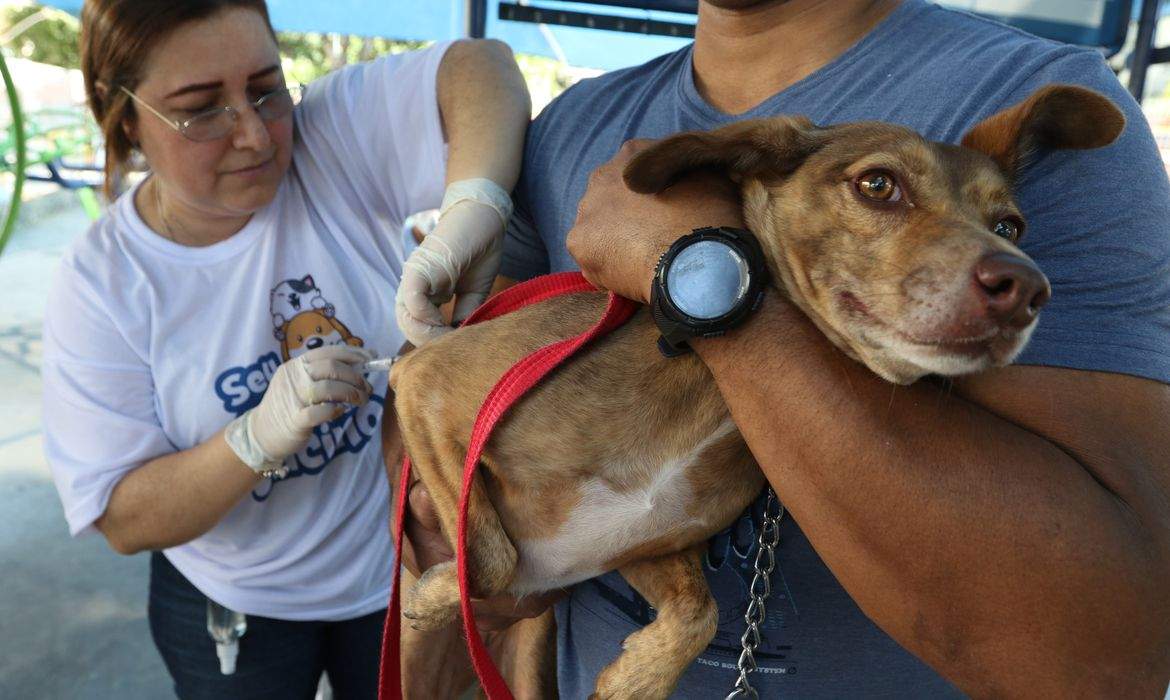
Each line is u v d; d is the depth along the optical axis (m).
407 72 0.87
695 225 0.52
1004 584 0.43
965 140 0.53
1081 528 0.43
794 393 0.46
